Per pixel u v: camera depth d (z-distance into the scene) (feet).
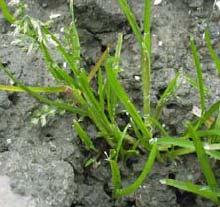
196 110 0.92
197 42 0.98
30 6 1.02
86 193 0.89
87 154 0.92
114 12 1.00
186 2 1.01
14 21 0.90
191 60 0.97
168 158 0.91
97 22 1.01
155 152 0.83
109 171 0.91
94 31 1.01
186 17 1.01
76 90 0.89
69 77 0.89
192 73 0.96
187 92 0.93
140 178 0.84
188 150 0.89
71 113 0.92
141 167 0.91
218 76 0.95
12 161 0.85
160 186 0.89
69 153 0.89
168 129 0.93
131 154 0.91
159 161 0.91
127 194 0.87
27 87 0.89
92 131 0.92
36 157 0.87
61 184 0.84
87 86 0.87
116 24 1.01
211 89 0.94
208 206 0.88
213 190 0.85
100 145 0.93
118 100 0.94
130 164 0.92
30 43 0.95
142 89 0.94
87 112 0.91
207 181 0.86
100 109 0.88
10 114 0.91
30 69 0.95
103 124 0.89
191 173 0.90
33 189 0.83
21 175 0.84
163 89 0.94
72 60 0.90
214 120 0.90
